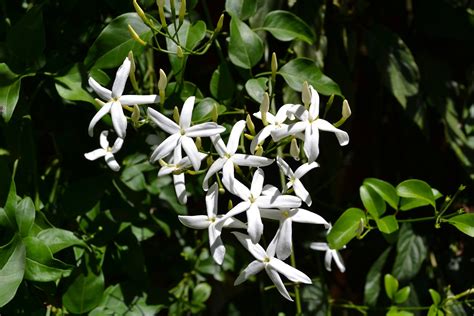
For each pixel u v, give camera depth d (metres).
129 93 0.51
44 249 0.44
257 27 0.50
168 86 0.47
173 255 0.56
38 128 0.51
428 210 0.57
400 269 0.55
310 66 0.48
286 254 0.42
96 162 0.51
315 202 0.57
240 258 0.56
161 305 0.50
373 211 0.48
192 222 0.43
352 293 0.59
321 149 0.54
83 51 0.50
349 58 0.54
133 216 0.50
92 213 0.49
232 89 0.48
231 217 0.43
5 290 0.43
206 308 0.59
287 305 0.55
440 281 0.57
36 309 0.47
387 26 0.57
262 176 0.43
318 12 0.52
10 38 0.46
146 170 0.51
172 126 0.43
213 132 0.43
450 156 0.58
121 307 0.49
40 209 0.48
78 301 0.47
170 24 0.47
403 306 0.56
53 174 0.50
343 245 0.47
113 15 0.50
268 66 0.52
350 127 0.56
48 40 0.49
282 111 0.43
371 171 0.59
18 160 0.47
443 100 0.56
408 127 0.58
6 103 0.45
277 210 0.43
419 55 0.57
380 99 0.58
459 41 0.56
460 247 0.58
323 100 0.53
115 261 0.50
